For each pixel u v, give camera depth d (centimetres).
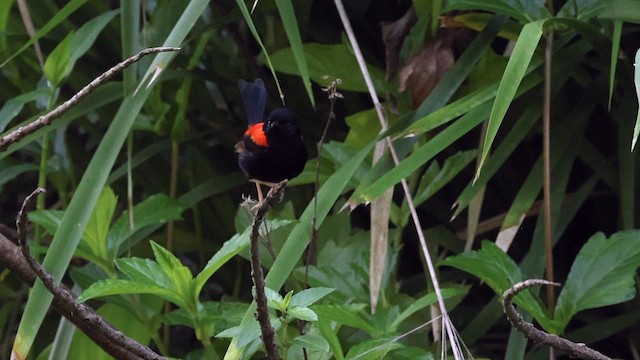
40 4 640
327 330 608
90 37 627
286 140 617
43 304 608
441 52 630
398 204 640
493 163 622
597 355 600
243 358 607
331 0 643
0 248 610
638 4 617
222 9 643
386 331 613
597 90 628
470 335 628
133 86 620
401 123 622
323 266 625
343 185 614
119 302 622
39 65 642
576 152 626
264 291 599
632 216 623
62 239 612
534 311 614
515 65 609
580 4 623
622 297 613
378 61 642
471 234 625
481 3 622
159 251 607
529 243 641
